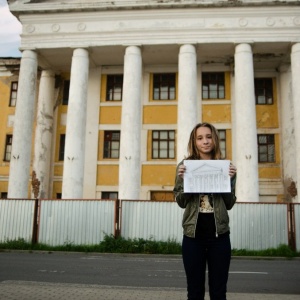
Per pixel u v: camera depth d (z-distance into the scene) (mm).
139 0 23203
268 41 22766
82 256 15430
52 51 24672
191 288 3264
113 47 24016
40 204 18953
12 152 23047
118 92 27250
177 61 26094
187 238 3338
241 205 17906
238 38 22875
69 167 22359
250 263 13703
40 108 27000
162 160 25562
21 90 23688
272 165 25109
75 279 8484
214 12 23172
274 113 25922
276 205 17844
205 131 3566
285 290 7418
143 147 25906
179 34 23188
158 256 16109
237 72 22688
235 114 24703
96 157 26297
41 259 13445
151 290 6746
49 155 26812
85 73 23781
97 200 18672
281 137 25469
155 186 25234
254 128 21891
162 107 26344
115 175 25922
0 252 17078
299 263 13781
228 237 3334
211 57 25422
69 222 18641
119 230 18266
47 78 27406
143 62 26375
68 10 23938
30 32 24328
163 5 23094
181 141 21812
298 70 22469
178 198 3443
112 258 14688
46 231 18688
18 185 22562
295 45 22828
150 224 18188
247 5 22828
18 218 18906
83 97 23438
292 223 17641
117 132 26672
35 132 27547
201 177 3385
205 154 3551
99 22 23969
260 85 26562
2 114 28469
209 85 26453
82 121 23156
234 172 3385
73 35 24016
